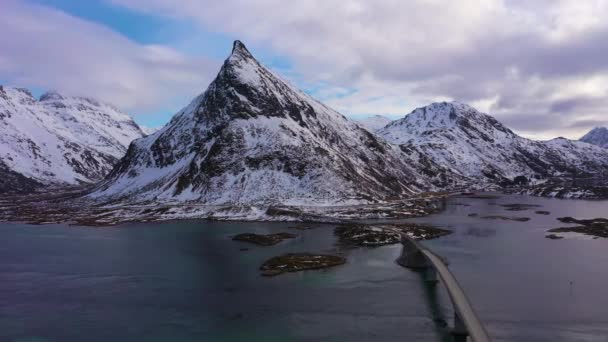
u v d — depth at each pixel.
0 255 118.75
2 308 78.06
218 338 65.50
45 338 66.25
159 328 69.31
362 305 78.06
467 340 63.53
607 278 92.81
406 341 63.72
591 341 63.47
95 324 71.00
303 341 64.19
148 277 96.19
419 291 85.50
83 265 106.94
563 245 127.69
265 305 78.56
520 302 78.56
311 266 102.75
